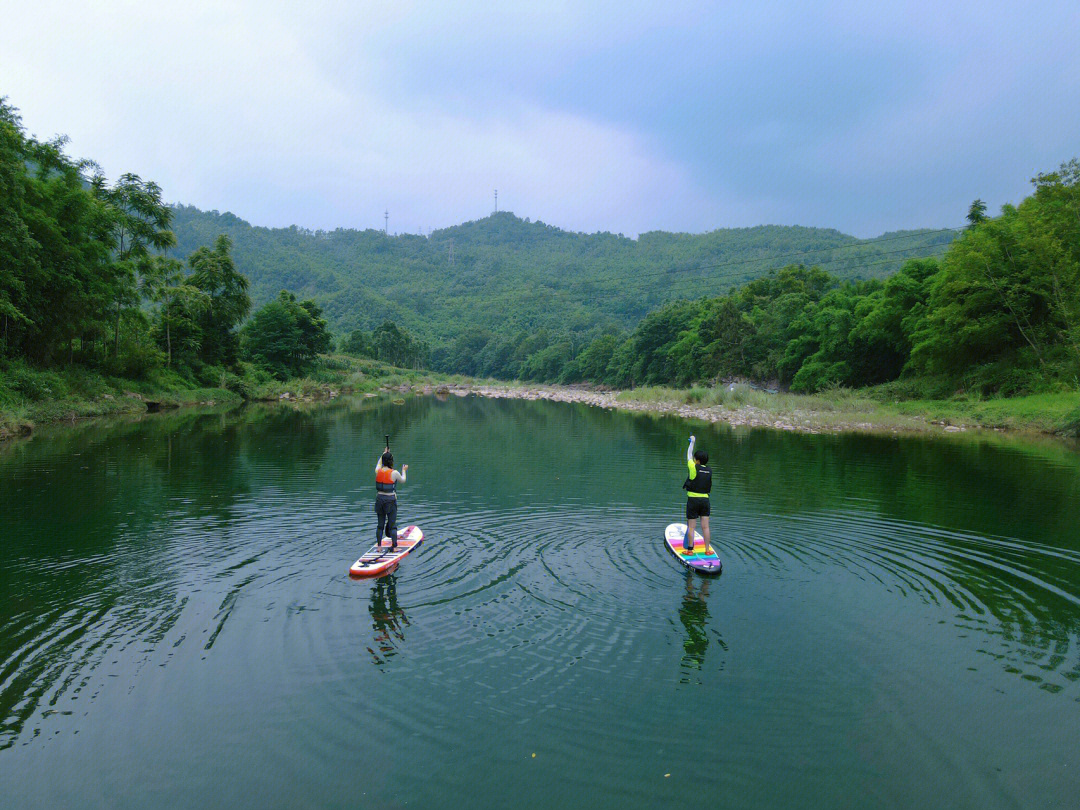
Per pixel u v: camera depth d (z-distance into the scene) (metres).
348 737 5.00
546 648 6.47
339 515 11.86
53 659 6.20
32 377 29.12
